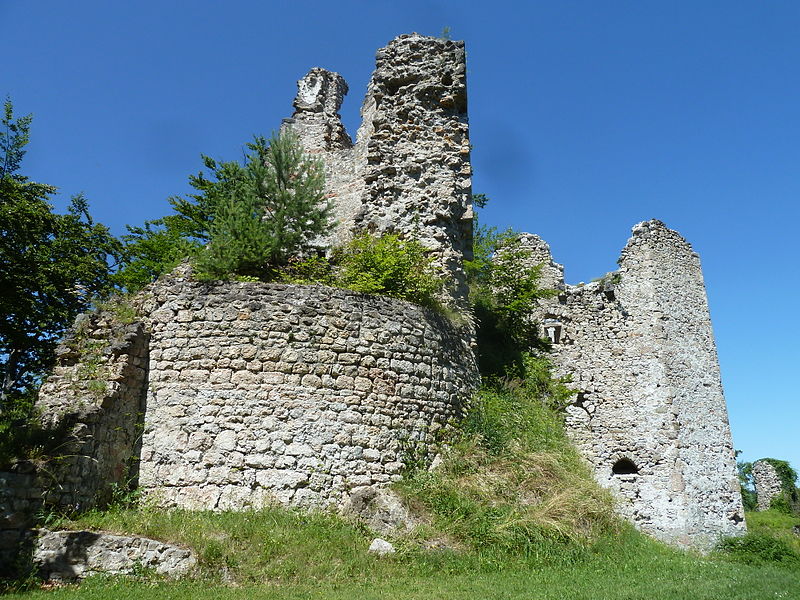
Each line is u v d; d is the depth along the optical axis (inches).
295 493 377.7
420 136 563.2
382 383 420.5
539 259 853.2
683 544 709.9
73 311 815.1
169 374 396.2
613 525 431.8
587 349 807.7
